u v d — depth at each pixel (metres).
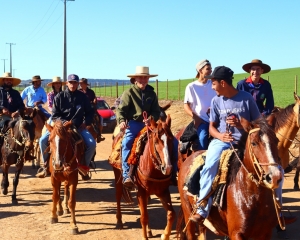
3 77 12.32
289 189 11.55
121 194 8.71
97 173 14.14
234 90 5.83
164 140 7.07
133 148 7.87
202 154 6.23
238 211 5.29
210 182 5.67
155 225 8.92
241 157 5.48
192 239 6.38
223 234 5.93
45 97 15.64
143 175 7.58
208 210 5.75
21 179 13.29
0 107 11.98
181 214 6.68
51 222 9.07
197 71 8.70
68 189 9.84
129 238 8.12
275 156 4.87
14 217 9.50
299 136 15.91
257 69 8.56
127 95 8.32
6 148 10.88
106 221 9.19
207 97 8.52
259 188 5.17
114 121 25.06
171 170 7.04
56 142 8.53
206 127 8.45
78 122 9.62
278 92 39.91
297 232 8.29
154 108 8.48
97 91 61.53
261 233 5.36
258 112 5.82
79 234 8.38
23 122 10.77
